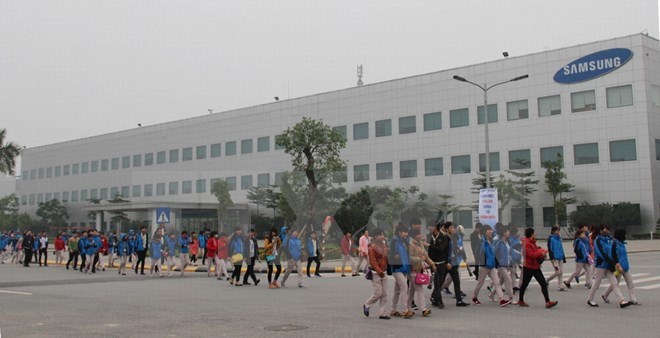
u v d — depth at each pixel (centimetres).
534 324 1043
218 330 984
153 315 1168
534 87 5731
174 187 7681
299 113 7244
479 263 1345
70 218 8856
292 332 962
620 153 5278
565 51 5603
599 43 5450
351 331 973
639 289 1605
